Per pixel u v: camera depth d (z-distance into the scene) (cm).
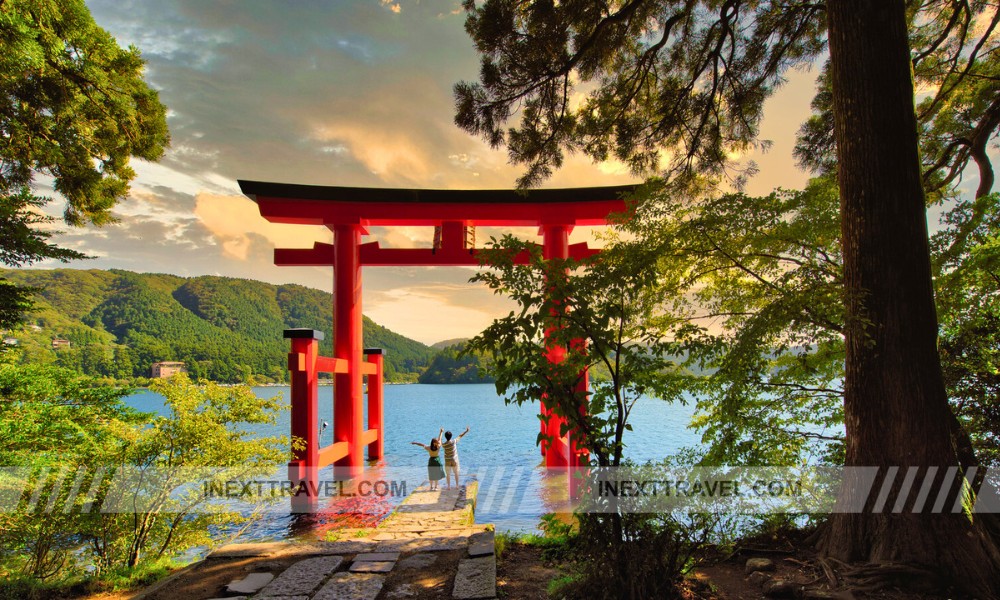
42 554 567
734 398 427
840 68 392
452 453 946
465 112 655
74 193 929
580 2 607
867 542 359
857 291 370
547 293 326
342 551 467
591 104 761
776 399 489
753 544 426
